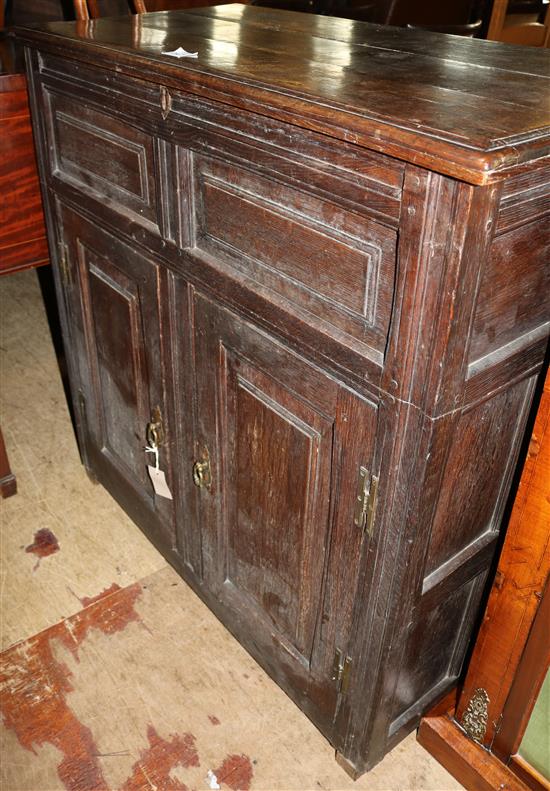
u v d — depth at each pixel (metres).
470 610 1.31
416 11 2.67
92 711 1.44
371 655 1.16
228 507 1.39
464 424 0.98
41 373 2.53
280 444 1.17
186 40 1.27
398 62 1.14
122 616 1.64
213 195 1.10
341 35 1.40
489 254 0.81
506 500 1.18
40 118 1.49
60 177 1.51
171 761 1.36
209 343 1.23
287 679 1.41
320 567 1.20
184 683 1.50
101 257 1.47
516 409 1.06
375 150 0.79
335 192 0.88
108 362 1.64
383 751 1.34
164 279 1.29
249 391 1.19
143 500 1.73
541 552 1.05
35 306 2.98
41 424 2.26
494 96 0.93
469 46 1.34
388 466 0.97
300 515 1.19
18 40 1.42
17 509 1.93
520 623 1.14
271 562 1.32
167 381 1.41
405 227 0.81
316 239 0.95
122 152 1.28
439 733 1.36
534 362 1.01
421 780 1.35
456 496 1.06
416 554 1.03
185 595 1.69
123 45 1.19
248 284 1.09
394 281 0.86
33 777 1.32
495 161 0.70
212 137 1.04
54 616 1.63
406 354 0.87
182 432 1.43
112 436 1.78
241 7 1.77
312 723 1.44
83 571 1.75
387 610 1.09
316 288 0.98
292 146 0.91
